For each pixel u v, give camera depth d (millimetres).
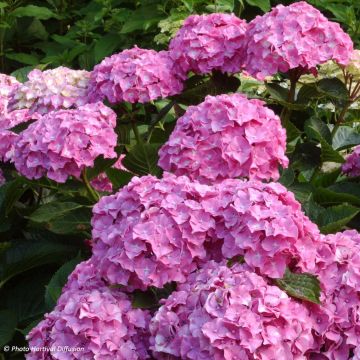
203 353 2615
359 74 4328
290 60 3984
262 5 6391
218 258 3006
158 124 4965
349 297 2855
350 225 4016
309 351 2816
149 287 2977
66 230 3912
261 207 2852
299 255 2828
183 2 5836
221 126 3420
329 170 4781
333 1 6449
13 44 7613
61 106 4406
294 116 5188
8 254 3943
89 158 3666
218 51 4281
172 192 2986
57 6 7730
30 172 3748
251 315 2576
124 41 6730
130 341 2811
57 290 3582
